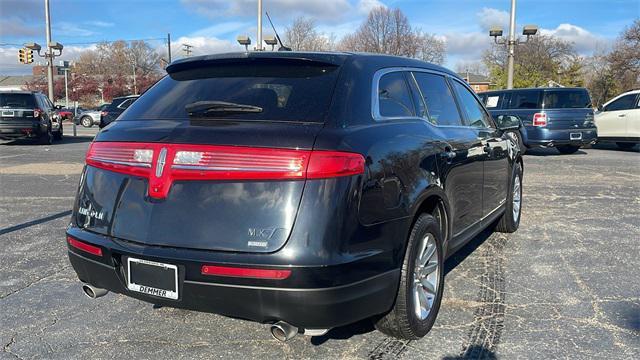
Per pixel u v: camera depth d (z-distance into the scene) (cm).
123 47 8281
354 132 281
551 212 701
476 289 421
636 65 4575
